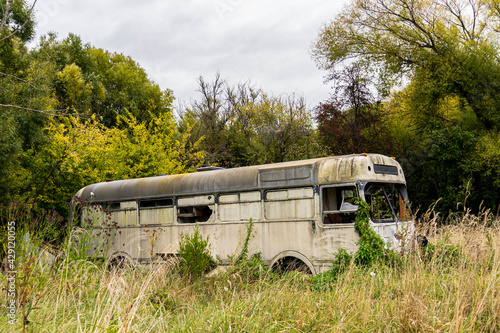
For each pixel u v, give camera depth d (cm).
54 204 1786
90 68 3362
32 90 1531
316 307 672
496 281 680
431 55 2338
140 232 1307
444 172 2328
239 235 1113
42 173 1709
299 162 1058
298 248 1017
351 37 2536
